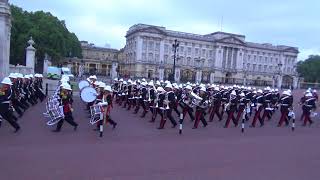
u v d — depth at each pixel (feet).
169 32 436.76
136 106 81.10
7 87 51.37
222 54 460.55
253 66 489.26
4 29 96.32
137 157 41.98
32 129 55.06
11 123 51.70
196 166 39.65
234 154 46.55
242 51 472.44
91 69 433.48
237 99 72.13
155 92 70.69
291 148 52.85
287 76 454.81
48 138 49.47
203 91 71.20
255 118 74.23
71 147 44.96
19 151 41.65
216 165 40.55
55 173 34.45
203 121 67.77
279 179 36.58
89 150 43.98
